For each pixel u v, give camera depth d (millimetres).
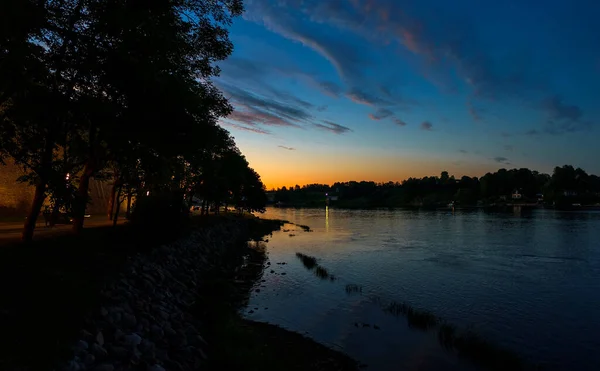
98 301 10422
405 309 17375
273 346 12641
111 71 9883
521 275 25750
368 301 18922
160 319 11789
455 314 17297
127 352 8578
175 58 11859
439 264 29797
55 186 10125
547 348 13516
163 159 13852
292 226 74750
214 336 12094
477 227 68062
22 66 8211
